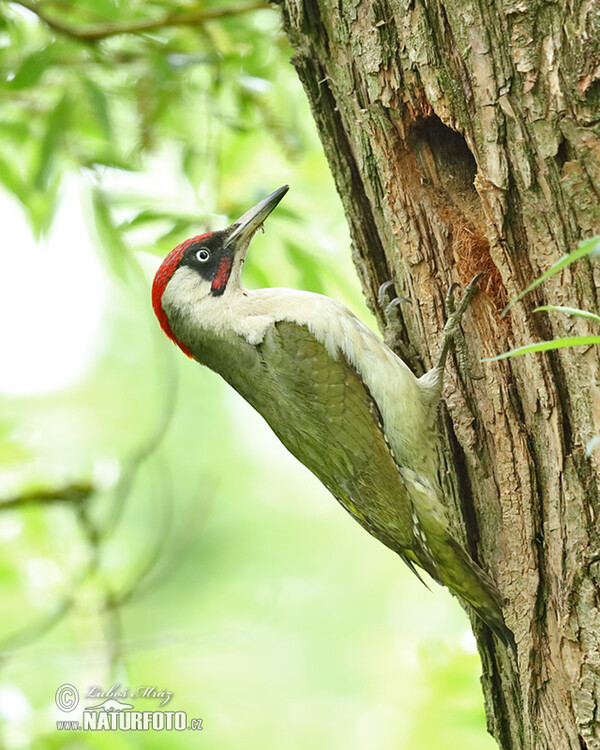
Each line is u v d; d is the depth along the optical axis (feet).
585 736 23.99
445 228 28.45
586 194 23.21
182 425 61.26
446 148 28.60
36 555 42.22
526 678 25.62
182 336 34.01
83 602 41.78
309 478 61.93
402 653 55.01
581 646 24.20
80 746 35.27
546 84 23.41
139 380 63.52
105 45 40.78
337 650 56.08
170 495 42.34
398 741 49.78
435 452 29.91
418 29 25.59
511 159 24.29
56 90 41.50
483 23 24.11
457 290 28.55
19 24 42.32
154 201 39.37
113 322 64.49
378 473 30.71
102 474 42.60
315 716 52.65
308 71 29.43
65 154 40.32
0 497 41.09
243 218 33.58
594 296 23.45
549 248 24.06
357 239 30.94
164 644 38.68
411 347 31.73
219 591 56.70
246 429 62.64
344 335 31.30
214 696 52.37
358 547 59.88
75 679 45.34
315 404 31.22
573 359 23.93
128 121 44.80
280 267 41.32
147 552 43.37
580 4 22.74
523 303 24.90
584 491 24.23
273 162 44.09
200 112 43.39
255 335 32.14
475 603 27.84
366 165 28.89
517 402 26.25
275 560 58.85
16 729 35.32
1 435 43.78
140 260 44.98
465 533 29.53
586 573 24.12
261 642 54.70
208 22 40.16
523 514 25.95
